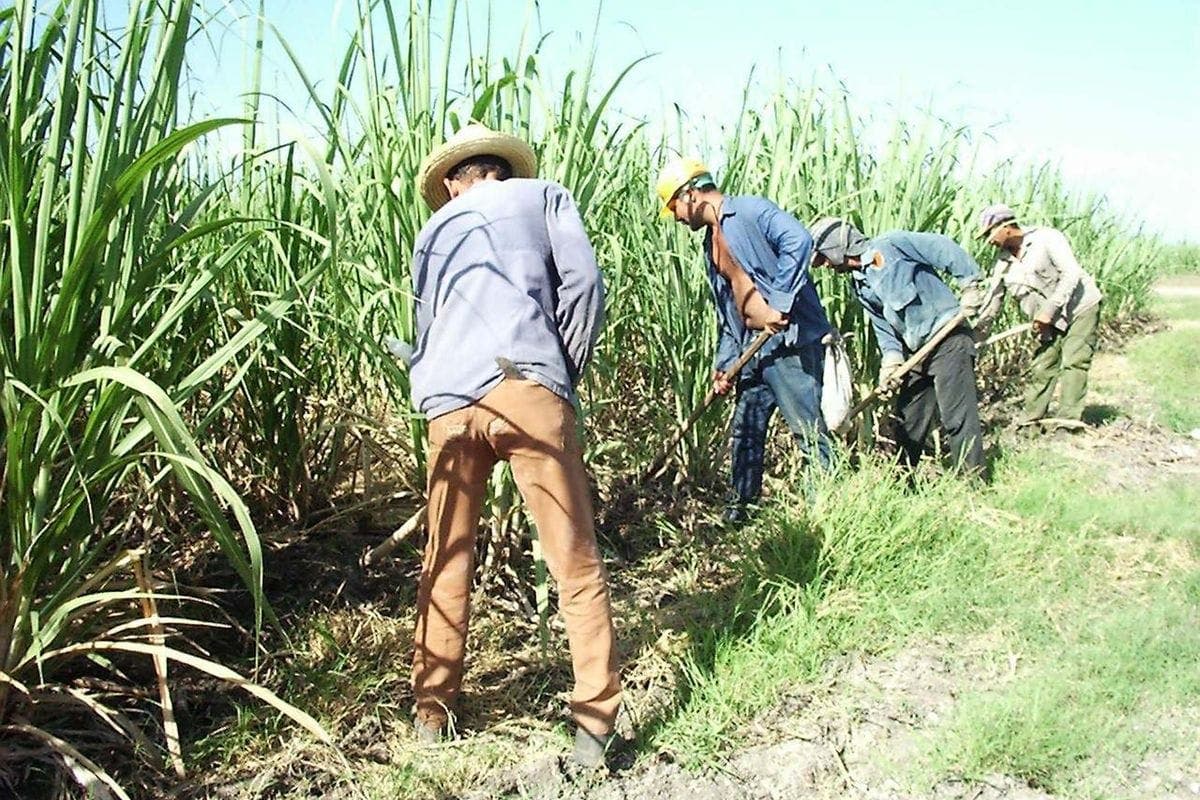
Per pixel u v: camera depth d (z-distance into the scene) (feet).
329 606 11.57
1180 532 14.44
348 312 11.46
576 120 11.27
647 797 8.80
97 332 7.87
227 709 9.61
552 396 8.70
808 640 10.96
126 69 7.48
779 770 9.14
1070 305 22.57
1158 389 28.60
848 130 18.28
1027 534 14.11
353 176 10.84
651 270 15.47
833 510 13.20
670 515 15.58
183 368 10.28
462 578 9.27
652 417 16.74
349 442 13.61
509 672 10.80
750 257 14.56
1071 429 23.02
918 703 10.18
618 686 9.02
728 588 12.86
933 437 19.07
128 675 9.63
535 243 8.98
